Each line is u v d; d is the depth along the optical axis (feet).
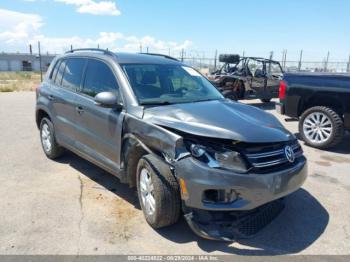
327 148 21.58
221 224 10.12
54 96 16.72
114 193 14.06
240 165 9.73
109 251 10.03
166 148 10.41
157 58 15.58
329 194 14.44
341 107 21.09
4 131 25.39
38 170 16.69
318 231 11.42
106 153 13.30
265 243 10.63
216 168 9.63
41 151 19.98
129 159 12.06
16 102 44.04
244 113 12.10
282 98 23.22
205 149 9.91
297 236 11.08
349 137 25.50
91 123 13.91
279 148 10.69
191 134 10.19
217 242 10.60
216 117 11.10
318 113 21.38
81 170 16.72
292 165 10.88
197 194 9.70
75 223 11.55
